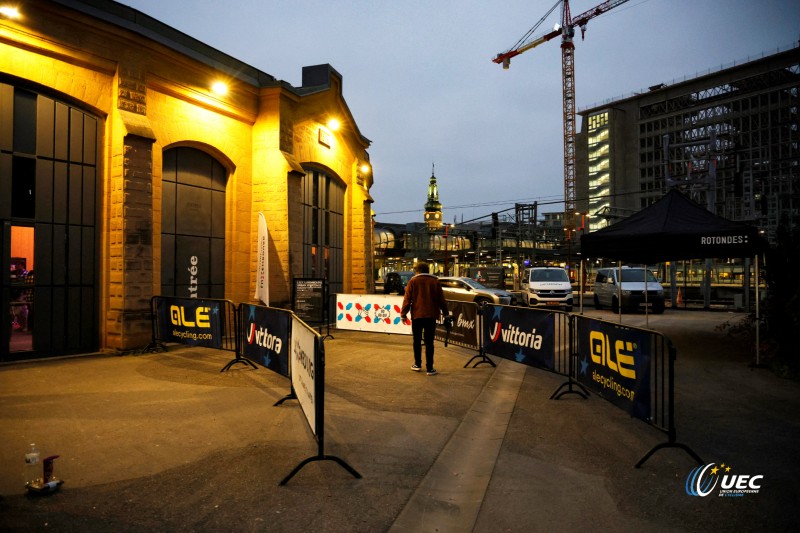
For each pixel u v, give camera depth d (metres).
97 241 9.70
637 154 131.12
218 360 8.85
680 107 124.75
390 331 11.47
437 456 4.36
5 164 8.45
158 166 10.70
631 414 4.72
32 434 4.76
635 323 17.19
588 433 5.06
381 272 74.06
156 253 10.64
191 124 11.45
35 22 8.62
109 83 9.79
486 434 5.05
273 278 12.72
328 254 16.39
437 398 6.39
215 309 8.46
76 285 9.38
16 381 7.03
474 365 8.66
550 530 3.12
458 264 69.44
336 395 6.47
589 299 33.12
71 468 3.96
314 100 14.92
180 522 3.12
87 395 6.29
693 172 29.08
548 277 22.69
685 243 9.76
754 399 6.53
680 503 3.50
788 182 85.69
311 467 4.05
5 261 8.45
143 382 7.05
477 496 3.60
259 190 13.02
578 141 143.62
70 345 9.29
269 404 5.94
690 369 8.62
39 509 3.26
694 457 4.26
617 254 13.31
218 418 5.36
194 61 11.23
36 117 8.87
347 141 17.58
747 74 113.00
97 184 9.72
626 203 132.25
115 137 9.70
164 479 3.78
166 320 9.47
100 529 3.01
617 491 3.70
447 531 3.10
